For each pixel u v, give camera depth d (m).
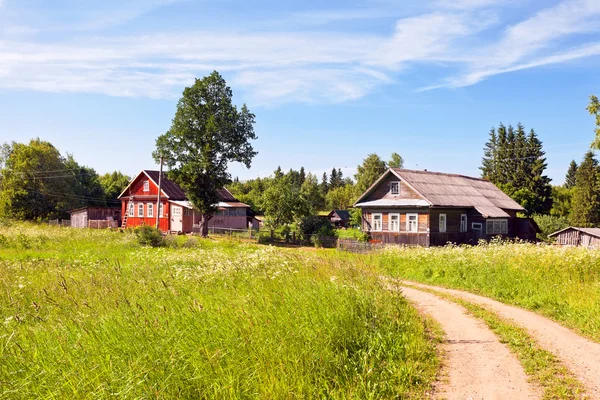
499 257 18.92
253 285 10.49
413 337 9.23
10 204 62.28
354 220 60.44
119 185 83.81
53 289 11.29
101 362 5.52
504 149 87.12
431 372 7.57
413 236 36.16
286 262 13.31
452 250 22.61
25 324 7.43
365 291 11.03
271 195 43.72
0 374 5.30
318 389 6.34
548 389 6.95
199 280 11.66
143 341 6.10
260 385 5.96
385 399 6.50
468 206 37.97
